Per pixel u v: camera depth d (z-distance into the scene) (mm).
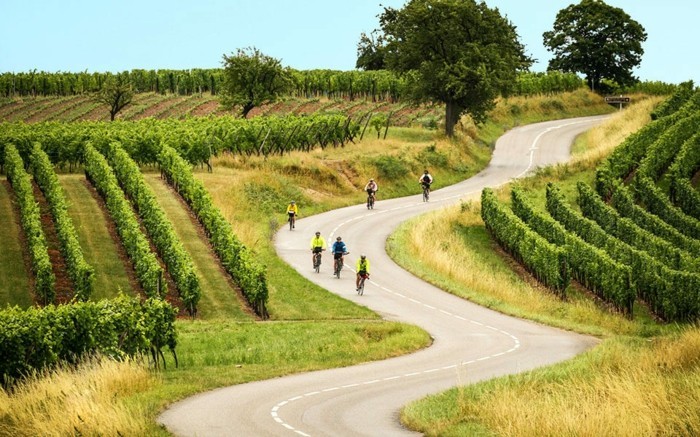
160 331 41750
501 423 28828
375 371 41719
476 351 48219
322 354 45688
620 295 67688
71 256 60750
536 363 44531
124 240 67312
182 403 32562
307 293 63812
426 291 66625
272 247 75750
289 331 51625
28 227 66062
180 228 75250
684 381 33844
